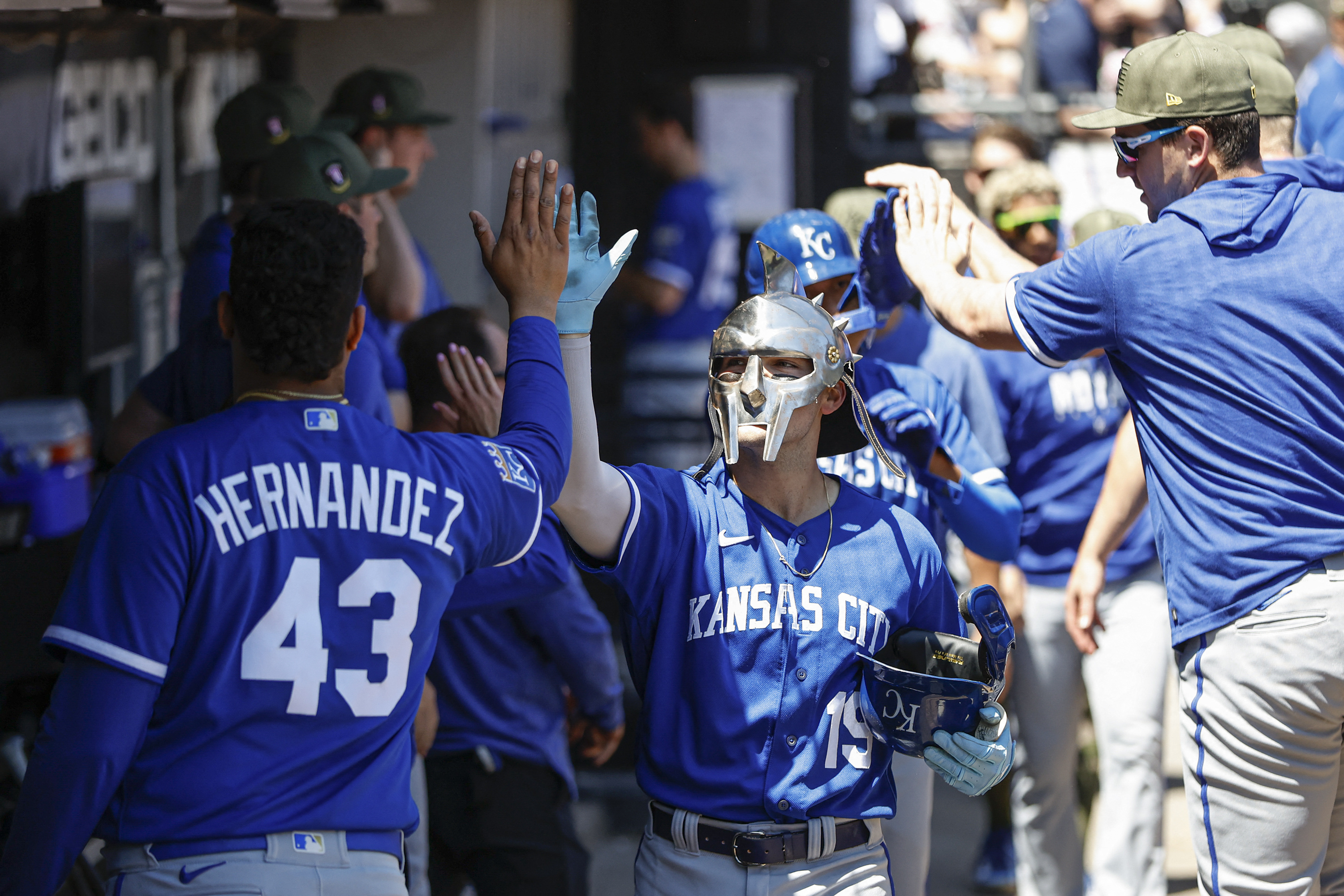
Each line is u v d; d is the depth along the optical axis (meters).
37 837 7.73
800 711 9.16
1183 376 10.48
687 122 30.14
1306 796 10.53
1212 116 10.72
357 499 8.27
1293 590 10.24
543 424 8.96
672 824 9.30
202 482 8.03
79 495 18.12
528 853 12.98
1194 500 10.56
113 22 21.20
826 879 9.25
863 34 36.62
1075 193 28.61
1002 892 18.20
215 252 16.70
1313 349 10.22
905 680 9.01
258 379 8.57
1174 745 23.27
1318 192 10.64
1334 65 24.78
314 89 36.06
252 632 7.98
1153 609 15.67
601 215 30.25
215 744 7.93
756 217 30.73
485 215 39.06
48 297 20.92
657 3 29.88
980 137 21.67
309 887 7.95
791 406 9.09
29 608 14.09
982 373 14.70
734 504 9.47
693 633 9.28
